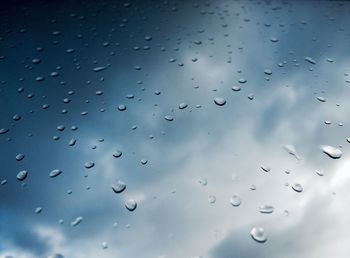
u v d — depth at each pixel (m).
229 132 0.13
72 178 0.12
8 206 0.11
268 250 0.10
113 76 0.16
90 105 0.15
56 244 0.10
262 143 0.13
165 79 0.16
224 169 0.12
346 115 0.14
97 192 0.12
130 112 0.14
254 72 0.16
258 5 0.22
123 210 0.11
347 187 0.12
